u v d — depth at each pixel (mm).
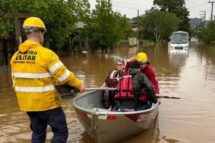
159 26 82062
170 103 11453
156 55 34594
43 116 5113
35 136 5273
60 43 28938
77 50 35812
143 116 7543
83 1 33000
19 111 10219
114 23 36906
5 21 19297
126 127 7223
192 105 11180
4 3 18500
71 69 20844
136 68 8039
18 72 5047
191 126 8891
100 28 36344
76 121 9094
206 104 11328
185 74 19016
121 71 9516
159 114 10039
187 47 44000
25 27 5066
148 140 7797
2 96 12359
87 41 37250
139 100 8047
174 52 40219
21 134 8055
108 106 9234
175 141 7766
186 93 13234
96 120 6691
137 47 53875
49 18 25172
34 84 4977
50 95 5039
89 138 7758
